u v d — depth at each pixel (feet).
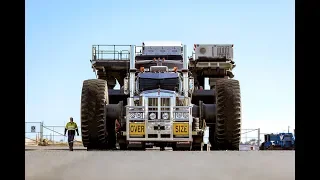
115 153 43.45
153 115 54.19
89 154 41.11
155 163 30.53
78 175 22.49
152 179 21.13
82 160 32.63
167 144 54.85
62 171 24.29
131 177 21.85
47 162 30.27
